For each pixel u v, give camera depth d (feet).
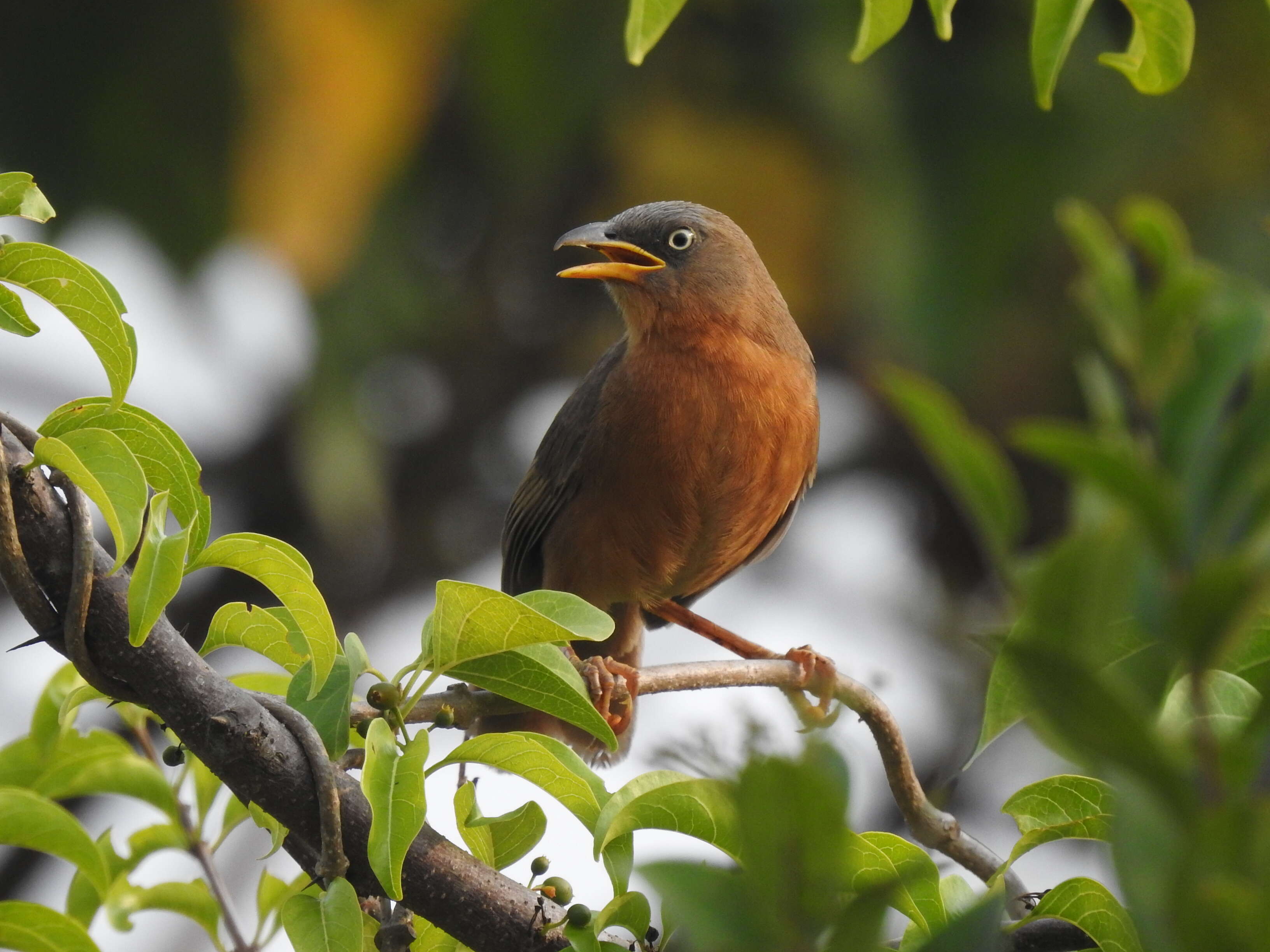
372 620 53.78
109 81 42.09
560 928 14.37
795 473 33.63
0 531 13.64
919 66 46.37
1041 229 45.85
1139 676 8.47
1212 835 7.07
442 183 49.75
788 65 45.44
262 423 50.49
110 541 44.57
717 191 45.44
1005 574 9.06
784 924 8.40
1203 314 11.71
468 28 43.91
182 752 16.24
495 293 52.06
